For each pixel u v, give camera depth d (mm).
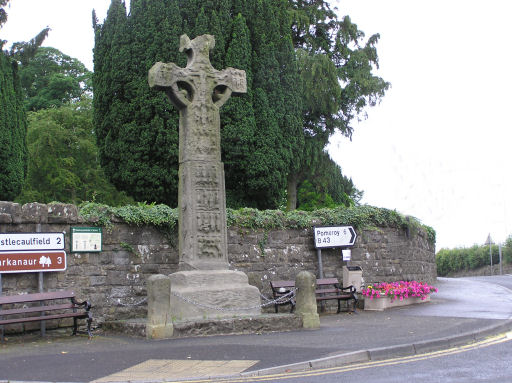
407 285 15625
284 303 13641
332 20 27531
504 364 7121
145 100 16719
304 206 26000
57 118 30422
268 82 18719
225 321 10367
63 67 42375
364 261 16266
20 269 11141
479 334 9609
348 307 14789
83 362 7887
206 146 11945
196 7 17922
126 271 12656
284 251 15000
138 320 11508
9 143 19234
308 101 24859
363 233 16391
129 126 16828
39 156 27109
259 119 18172
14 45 26234
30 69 40688
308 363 7371
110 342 9977
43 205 11703
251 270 14367
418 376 6527
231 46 17953
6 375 7098
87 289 12086
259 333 10406
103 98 17531
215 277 11312
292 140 19141
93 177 29141
